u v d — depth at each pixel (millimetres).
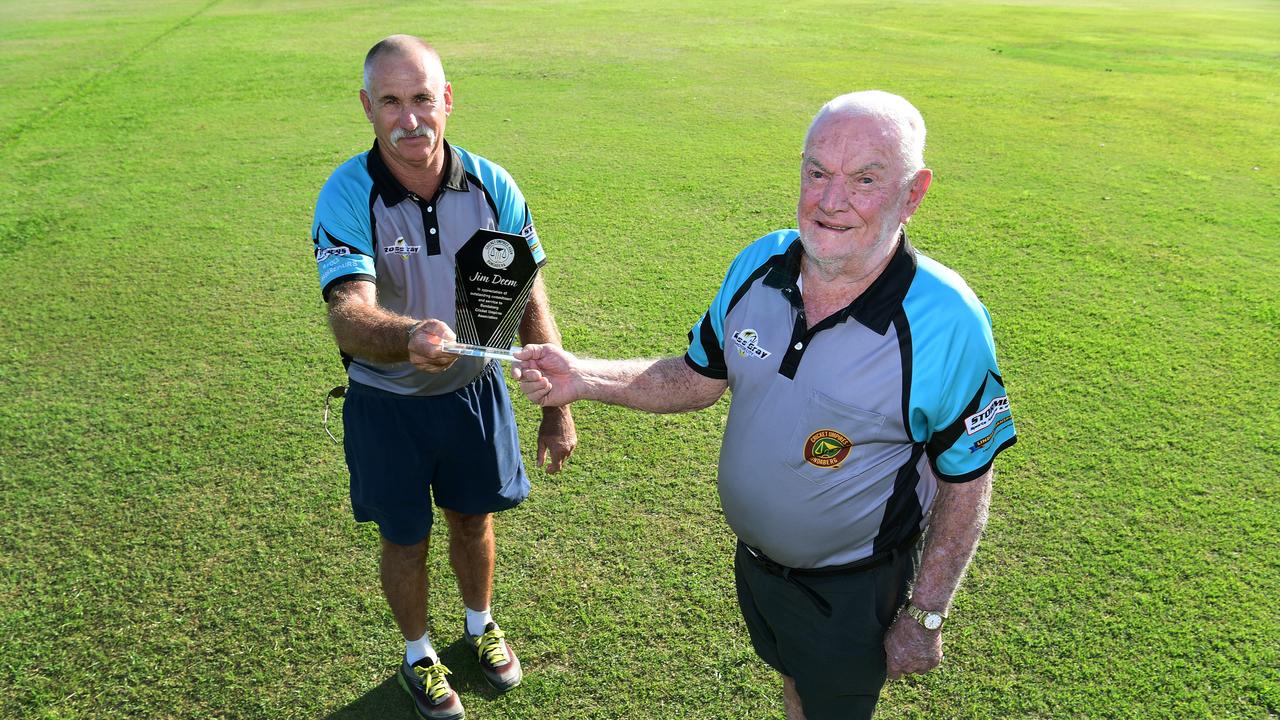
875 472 2070
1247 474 4012
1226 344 5250
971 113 11484
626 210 7766
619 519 3762
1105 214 7609
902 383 1961
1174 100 12227
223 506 3854
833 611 2207
